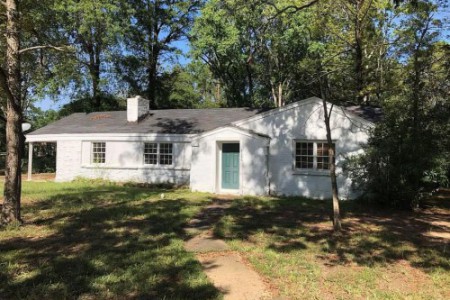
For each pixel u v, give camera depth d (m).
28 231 9.11
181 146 20.73
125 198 14.88
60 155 23.17
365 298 5.43
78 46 30.16
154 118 23.70
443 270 6.63
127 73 35.12
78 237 8.55
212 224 10.27
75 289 5.50
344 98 22.19
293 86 32.06
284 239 8.57
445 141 13.23
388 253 7.58
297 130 16.77
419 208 13.59
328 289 5.73
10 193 9.68
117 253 7.25
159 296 5.30
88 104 34.31
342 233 9.23
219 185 18.23
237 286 5.80
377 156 13.45
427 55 15.72
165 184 20.84
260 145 17.08
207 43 28.06
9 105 9.71
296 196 16.64
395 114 13.88
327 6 21.84
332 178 9.47
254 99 40.00
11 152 9.71
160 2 35.16
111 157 22.16
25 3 10.29
